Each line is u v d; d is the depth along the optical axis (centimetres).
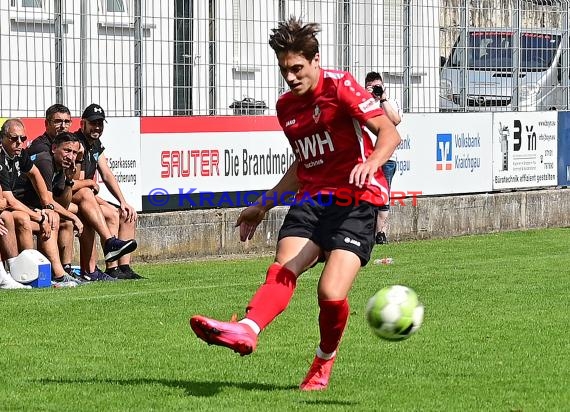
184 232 4394
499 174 5516
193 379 2059
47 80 4128
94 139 3722
